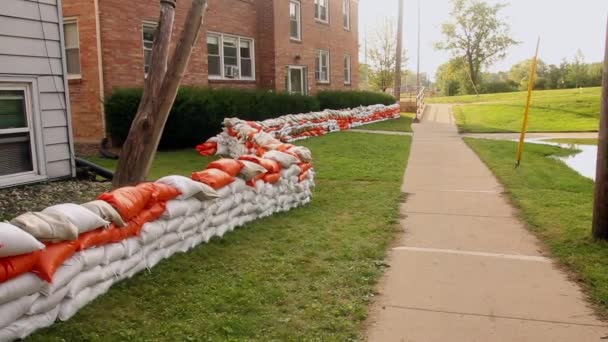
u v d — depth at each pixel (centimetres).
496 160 1176
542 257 519
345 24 2777
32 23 741
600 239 553
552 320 379
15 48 717
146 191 432
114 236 391
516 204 744
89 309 362
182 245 491
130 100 1252
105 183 814
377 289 435
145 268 437
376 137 1631
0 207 640
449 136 1772
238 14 1886
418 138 1678
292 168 699
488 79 7631
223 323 356
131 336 334
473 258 515
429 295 423
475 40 6688
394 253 530
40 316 326
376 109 2350
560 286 443
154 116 614
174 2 634
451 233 604
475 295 423
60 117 798
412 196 805
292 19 2219
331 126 1802
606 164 544
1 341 298
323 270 469
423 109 3145
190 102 1309
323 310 387
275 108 1586
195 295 402
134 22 1383
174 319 362
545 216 666
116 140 1313
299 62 2222
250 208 614
